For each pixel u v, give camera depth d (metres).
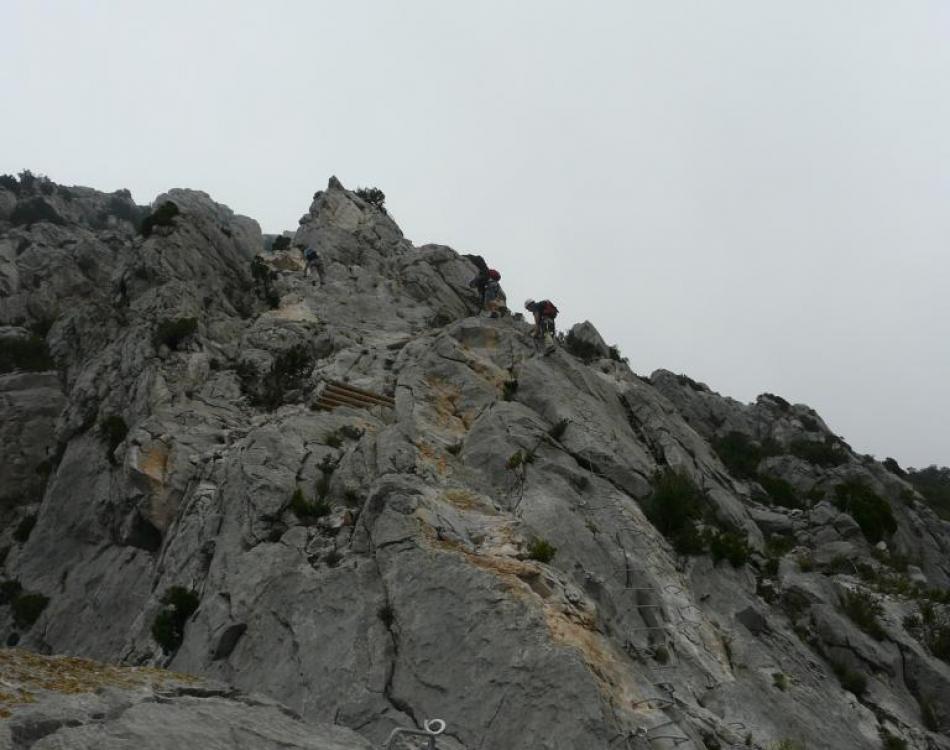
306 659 15.00
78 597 23.22
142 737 6.51
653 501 21.20
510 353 27.84
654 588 17.69
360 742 7.81
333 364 27.89
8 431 31.97
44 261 48.28
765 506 30.36
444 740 12.75
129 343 29.17
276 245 47.31
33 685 7.59
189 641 16.73
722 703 15.47
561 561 17.61
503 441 21.62
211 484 21.03
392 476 18.33
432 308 37.09
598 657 14.06
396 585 15.50
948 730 18.27
